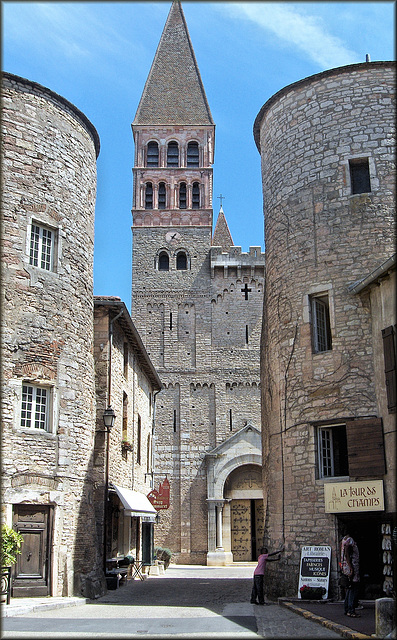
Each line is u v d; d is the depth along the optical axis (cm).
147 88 5331
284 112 2041
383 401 1638
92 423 1991
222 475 4322
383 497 1582
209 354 4691
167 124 5203
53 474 1728
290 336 1878
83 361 1944
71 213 1953
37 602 1548
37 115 1891
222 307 4794
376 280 1667
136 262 4866
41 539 1678
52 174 1900
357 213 1836
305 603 1603
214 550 4191
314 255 1870
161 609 1569
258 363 4684
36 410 1756
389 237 1803
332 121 1922
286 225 1964
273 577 1794
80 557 1805
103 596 1884
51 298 1828
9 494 1614
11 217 1770
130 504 2230
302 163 1956
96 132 2169
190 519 4338
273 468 1889
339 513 1642
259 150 2406
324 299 1880
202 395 4631
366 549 1694
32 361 1744
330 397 1739
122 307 2236
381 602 1105
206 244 4916
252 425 4394
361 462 1631
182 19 5662
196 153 5184
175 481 4431
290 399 1838
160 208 5019
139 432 3103
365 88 1912
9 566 1494
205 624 1292
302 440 1773
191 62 5466
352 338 1745
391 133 1872
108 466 2130
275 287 1983
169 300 4797
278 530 1809
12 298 1727
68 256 1919
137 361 2972
